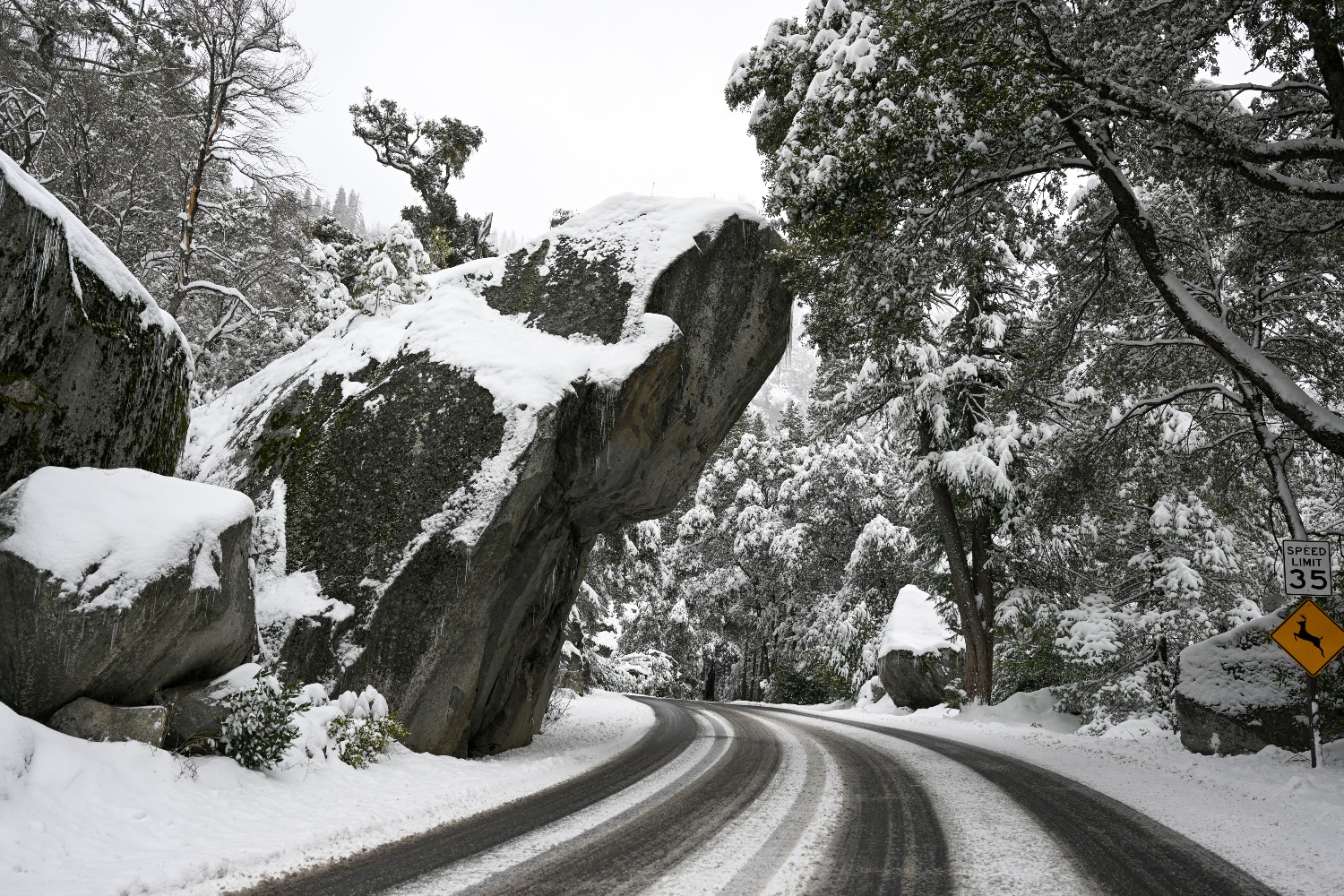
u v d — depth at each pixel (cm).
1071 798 810
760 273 1446
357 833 598
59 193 2062
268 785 710
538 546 1179
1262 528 1997
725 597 4091
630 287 1291
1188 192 1385
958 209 1391
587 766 1045
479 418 1112
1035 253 1620
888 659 2658
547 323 1286
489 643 1114
